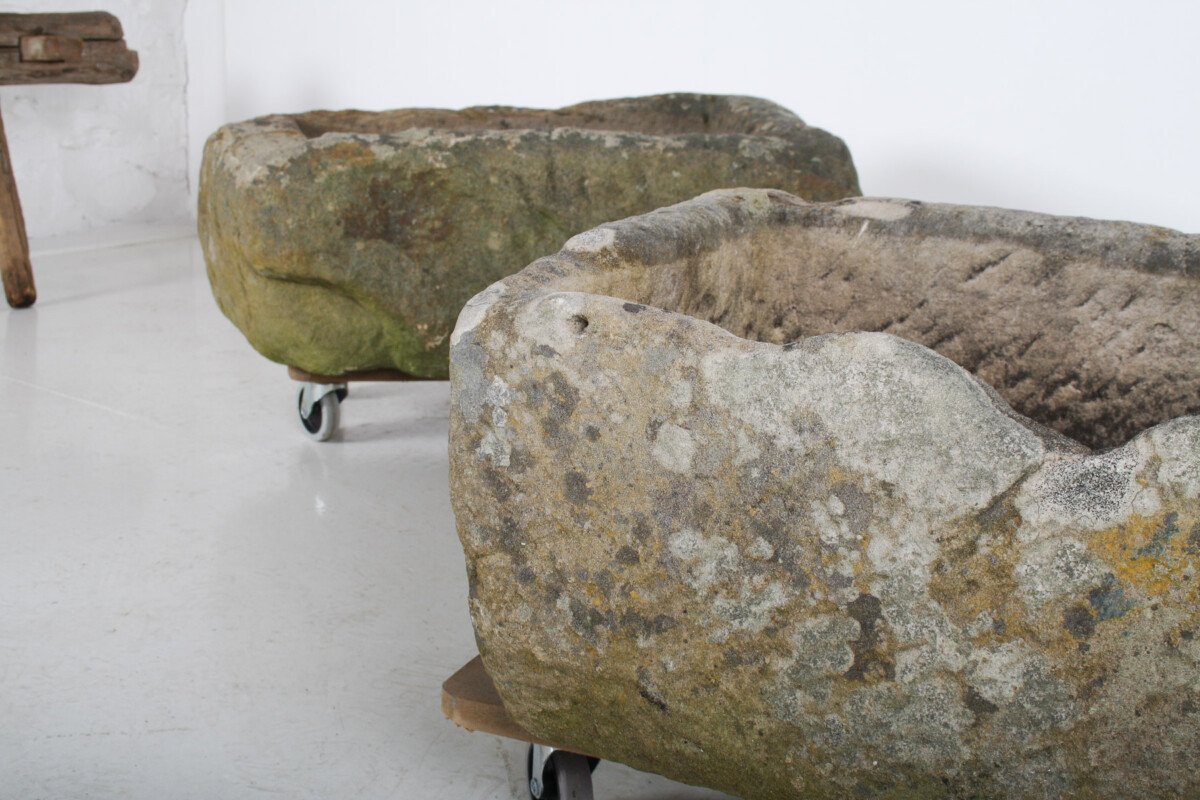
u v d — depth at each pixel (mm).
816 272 1667
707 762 1065
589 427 1017
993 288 1563
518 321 1036
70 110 4652
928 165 3041
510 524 1069
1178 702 840
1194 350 1434
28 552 1952
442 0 4141
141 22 4855
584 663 1074
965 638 899
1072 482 847
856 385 908
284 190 2105
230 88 5043
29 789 1325
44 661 1614
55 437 2508
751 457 958
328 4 4516
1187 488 812
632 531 1015
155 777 1364
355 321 2258
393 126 2893
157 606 1788
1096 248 1483
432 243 2211
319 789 1361
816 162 2309
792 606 961
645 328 986
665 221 1431
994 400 892
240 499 2219
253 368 3088
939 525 893
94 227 4855
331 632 1732
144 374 2988
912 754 948
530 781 1330
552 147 2207
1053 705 880
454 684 1297
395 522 2139
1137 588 836
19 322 3432
